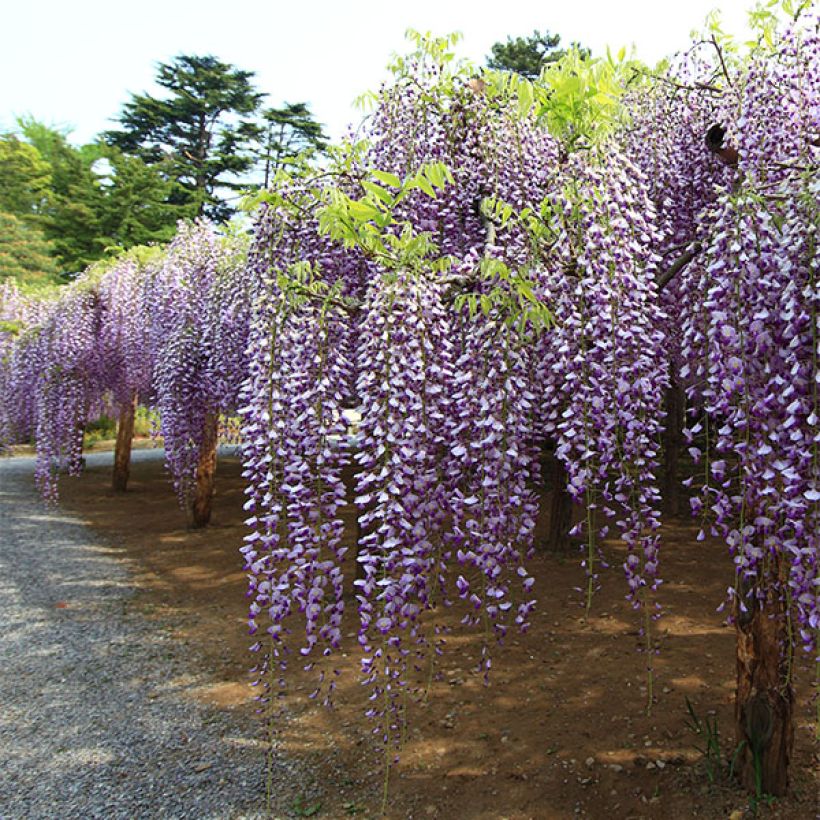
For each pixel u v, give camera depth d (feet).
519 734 9.44
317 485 7.78
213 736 10.30
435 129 10.15
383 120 10.55
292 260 10.41
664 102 11.03
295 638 13.88
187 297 20.45
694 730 8.75
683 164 10.68
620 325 7.28
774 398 5.74
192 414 20.93
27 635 14.89
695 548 18.04
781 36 8.09
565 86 7.97
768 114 8.04
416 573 6.89
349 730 10.10
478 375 7.34
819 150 7.61
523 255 7.98
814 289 5.69
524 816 7.75
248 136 84.33
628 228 7.52
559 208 7.66
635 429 7.18
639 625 12.99
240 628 14.80
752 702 7.71
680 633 12.46
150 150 82.64
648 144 10.94
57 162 68.69
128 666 13.08
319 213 7.60
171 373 20.26
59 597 17.56
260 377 8.08
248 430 7.97
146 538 23.80
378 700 10.84
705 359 6.82
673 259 10.30
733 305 6.08
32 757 9.90
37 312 30.19
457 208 10.00
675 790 7.91
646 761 8.50
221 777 9.20
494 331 7.32
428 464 7.63
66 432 27.30
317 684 11.69
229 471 39.32
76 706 11.47
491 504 7.14
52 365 26.76
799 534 5.68
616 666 11.30
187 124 86.79
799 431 5.56
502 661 11.84
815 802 7.48
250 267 10.92
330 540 7.63
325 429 7.83
